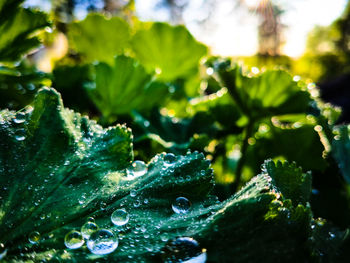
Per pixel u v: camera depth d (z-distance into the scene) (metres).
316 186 0.10
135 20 0.21
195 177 0.06
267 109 0.11
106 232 0.05
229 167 0.12
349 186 0.09
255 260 0.05
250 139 0.12
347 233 0.06
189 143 0.10
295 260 0.05
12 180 0.06
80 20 0.16
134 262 0.05
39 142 0.06
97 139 0.07
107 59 0.17
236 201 0.05
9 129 0.06
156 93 0.12
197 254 0.05
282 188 0.07
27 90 0.10
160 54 0.16
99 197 0.06
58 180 0.06
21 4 0.09
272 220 0.05
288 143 0.11
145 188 0.06
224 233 0.05
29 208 0.06
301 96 0.11
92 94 0.12
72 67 0.13
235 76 0.11
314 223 0.07
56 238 0.05
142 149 0.10
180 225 0.05
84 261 0.05
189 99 0.15
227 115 0.12
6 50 0.09
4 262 0.05
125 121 0.12
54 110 0.07
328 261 0.06
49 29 0.10
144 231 0.05
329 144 0.10
